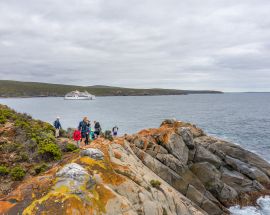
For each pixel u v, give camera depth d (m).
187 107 153.12
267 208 25.83
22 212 11.23
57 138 25.17
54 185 12.72
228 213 24.59
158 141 27.84
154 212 14.92
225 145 33.91
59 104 186.00
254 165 32.94
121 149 20.81
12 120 24.81
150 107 155.00
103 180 14.34
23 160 18.53
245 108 140.62
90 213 11.70
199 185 25.45
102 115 105.44
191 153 28.50
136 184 15.73
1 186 15.66
